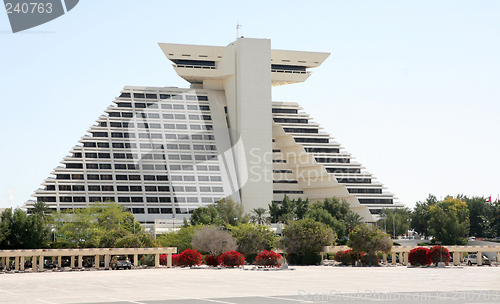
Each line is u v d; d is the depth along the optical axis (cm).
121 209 14388
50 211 16050
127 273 7669
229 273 7288
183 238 11744
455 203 18362
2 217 11325
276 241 10575
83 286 4947
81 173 17462
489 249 10000
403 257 10606
